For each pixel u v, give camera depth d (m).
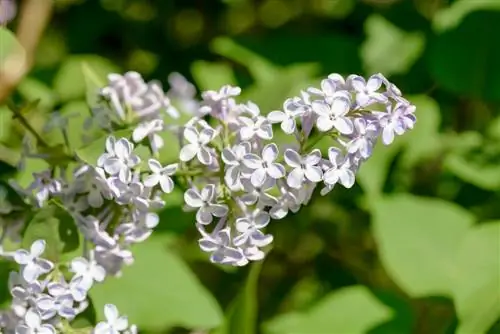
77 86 1.08
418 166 1.10
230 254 0.84
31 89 1.09
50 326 0.85
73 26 1.48
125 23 1.50
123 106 0.91
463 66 1.11
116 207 0.87
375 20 1.18
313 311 0.99
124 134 0.87
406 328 0.98
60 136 0.91
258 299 1.13
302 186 0.83
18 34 1.10
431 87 1.16
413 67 1.16
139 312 0.93
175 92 1.02
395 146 1.03
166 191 0.84
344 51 1.16
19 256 0.85
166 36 1.50
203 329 0.97
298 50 1.16
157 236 0.97
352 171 0.83
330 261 1.14
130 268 0.94
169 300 0.94
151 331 1.00
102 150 0.86
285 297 1.13
